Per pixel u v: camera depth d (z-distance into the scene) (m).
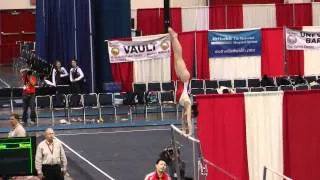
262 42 27.48
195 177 12.27
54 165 13.92
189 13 36.38
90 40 28.17
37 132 22.11
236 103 12.68
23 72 23.55
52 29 28.72
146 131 22.55
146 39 26.42
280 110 12.76
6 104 26.45
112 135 21.97
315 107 12.88
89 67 28.27
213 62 27.33
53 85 25.45
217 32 27.22
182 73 12.68
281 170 12.84
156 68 26.56
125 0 28.58
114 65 26.52
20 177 15.41
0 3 43.34
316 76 27.28
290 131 12.83
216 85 26.20
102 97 23.92
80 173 16.91
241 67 27.45
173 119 24.39
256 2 39.69
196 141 11.64
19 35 43.84
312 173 13.01
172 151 13.35
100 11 28.39
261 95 12.73
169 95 24.36
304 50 27.47
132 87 26.06
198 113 12.66
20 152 14.47
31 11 43.78
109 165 17.75
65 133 22.34
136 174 16.77
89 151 19.55
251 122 12.73
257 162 12.79
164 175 12.38
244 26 36.81
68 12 28.34
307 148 12.90
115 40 26.41
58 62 26.00
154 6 41.12
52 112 23.80
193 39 27.28
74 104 23.78
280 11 37.06
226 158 12.73
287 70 27.73
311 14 37.25
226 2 39.75
